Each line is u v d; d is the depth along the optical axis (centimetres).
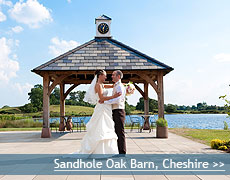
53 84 997
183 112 6500
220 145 649
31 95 6031
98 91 528
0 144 792
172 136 986
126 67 988
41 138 970
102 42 1148
